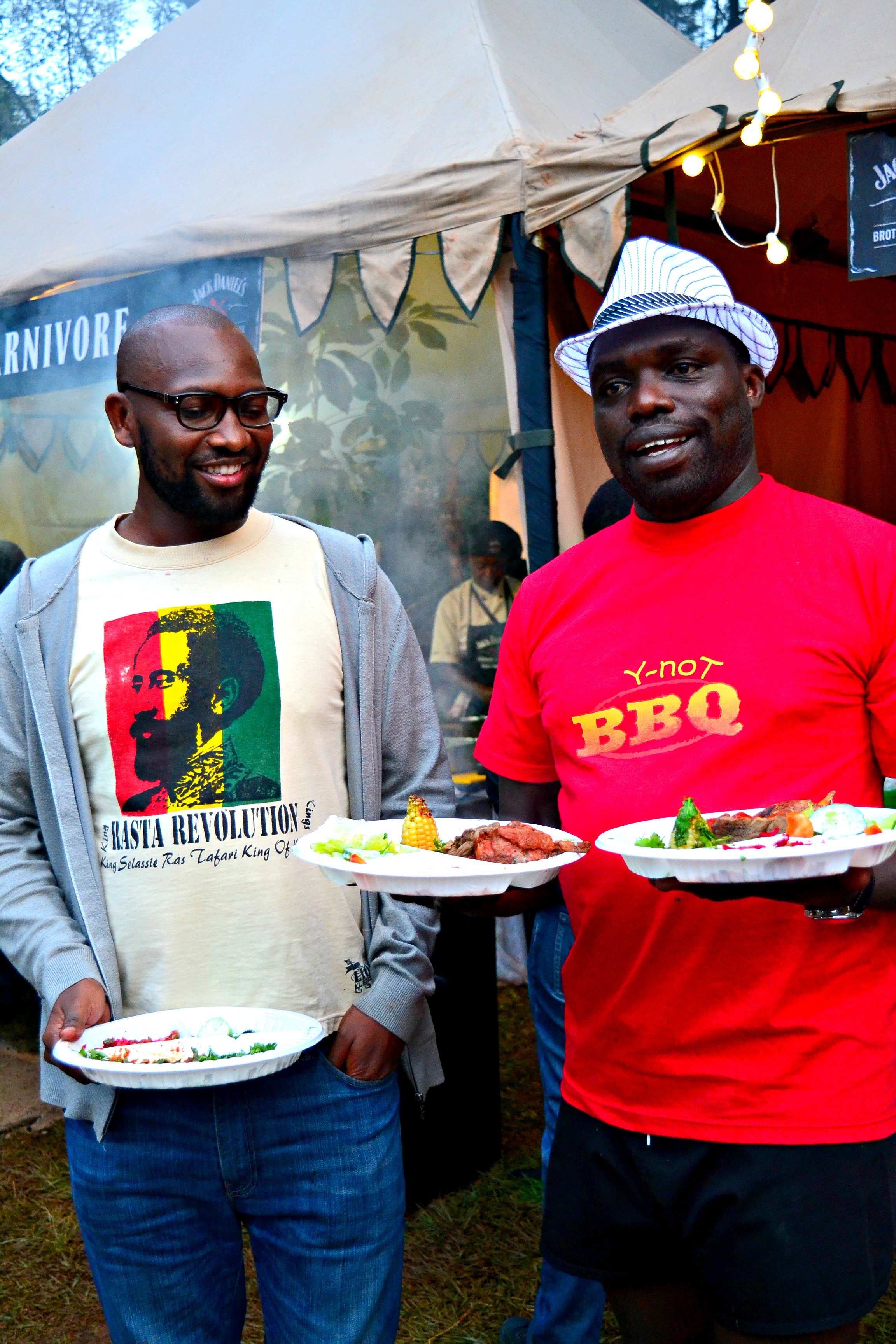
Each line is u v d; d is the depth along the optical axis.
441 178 3.90
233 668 1.75
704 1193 1.52
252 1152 1.72
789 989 1.48
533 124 4.14
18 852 1.82
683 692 1.57
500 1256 2.95
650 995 1.57
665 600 1.62
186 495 1.73
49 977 1.69
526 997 4.80
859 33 3.25
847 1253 1.46
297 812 1.76
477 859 1.51
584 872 1.63
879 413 6.77
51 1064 1.75
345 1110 1.74
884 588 1.49
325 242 4.17
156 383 1.69
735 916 1.50
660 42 6.38
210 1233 1.76
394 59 4.83
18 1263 3.05
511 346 4.06
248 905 1.73
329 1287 1.76
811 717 1.50
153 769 1.73
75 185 5.79
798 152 4.56
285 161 4.68
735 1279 1.50
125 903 1.74
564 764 1.72
